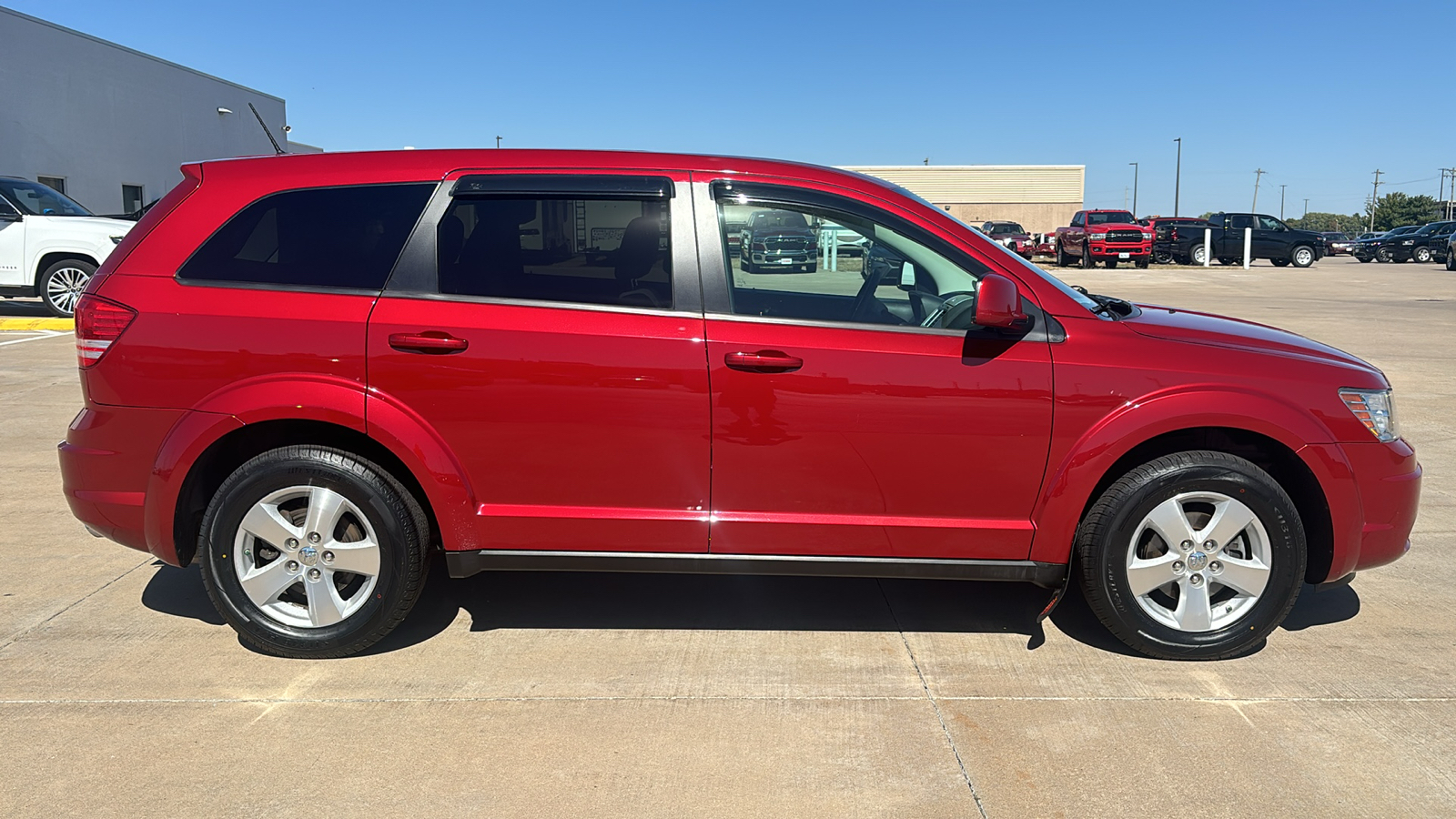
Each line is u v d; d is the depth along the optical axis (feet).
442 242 11.81
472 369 11.55
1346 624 13.53
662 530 11.96
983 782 9.66
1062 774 9.79
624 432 11.70
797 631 13.30
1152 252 112.68
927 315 11.99
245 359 11.62
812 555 12.08
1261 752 10.21
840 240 11.93
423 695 11.34
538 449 11.76
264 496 11.81
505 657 12.38
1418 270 105.60
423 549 12.15
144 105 92.27
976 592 14.76
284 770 9.76
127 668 11.90
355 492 11.71
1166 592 12.54
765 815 9.11
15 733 10.38
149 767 9.77
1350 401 11.98
